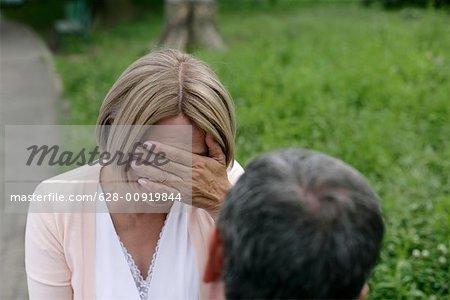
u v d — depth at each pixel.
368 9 12.37
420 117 5.49
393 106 5.68
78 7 13.91
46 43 14.13
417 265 3.18
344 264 1.08
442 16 9.66
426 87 6.01
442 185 4.22
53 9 17.64
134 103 1.57
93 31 14.11
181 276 1.70
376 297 3.02
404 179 4.21
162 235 1.71
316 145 4.83
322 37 9.34
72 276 1.69
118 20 15.53
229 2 15.50
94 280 1.67
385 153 4.66
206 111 1.58
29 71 10.48
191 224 1.71
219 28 11.75
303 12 13.22
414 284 3.02
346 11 12.46
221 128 1.60
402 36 8.38
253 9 14.55
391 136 4.98
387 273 3.12
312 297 1.10
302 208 1.07
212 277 1.28
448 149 4.67
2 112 7.88
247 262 1.11
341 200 1.08
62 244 1.67
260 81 6.71
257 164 1.16
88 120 6.22
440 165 4.53
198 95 1.58
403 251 3.23
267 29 11.24
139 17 15.62
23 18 17.39
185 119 1.58
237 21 12.79
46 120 7.36
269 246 1.08
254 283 1.12
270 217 1.08
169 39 10.09
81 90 7.73
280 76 6.83
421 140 4.92
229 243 1.15
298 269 1.07
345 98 5.98
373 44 7.96
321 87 6.30
